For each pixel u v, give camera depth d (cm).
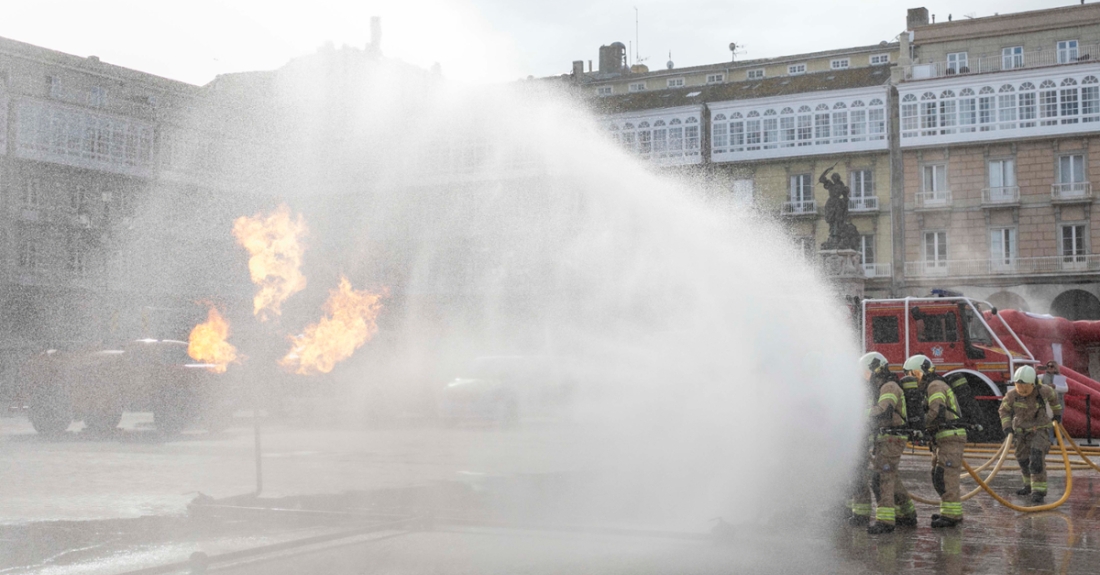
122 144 5553
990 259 5197
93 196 5441
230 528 938
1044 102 5081
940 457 996
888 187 5381
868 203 5419
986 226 5203
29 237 5206
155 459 1597
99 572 745
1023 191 5134
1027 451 1264
